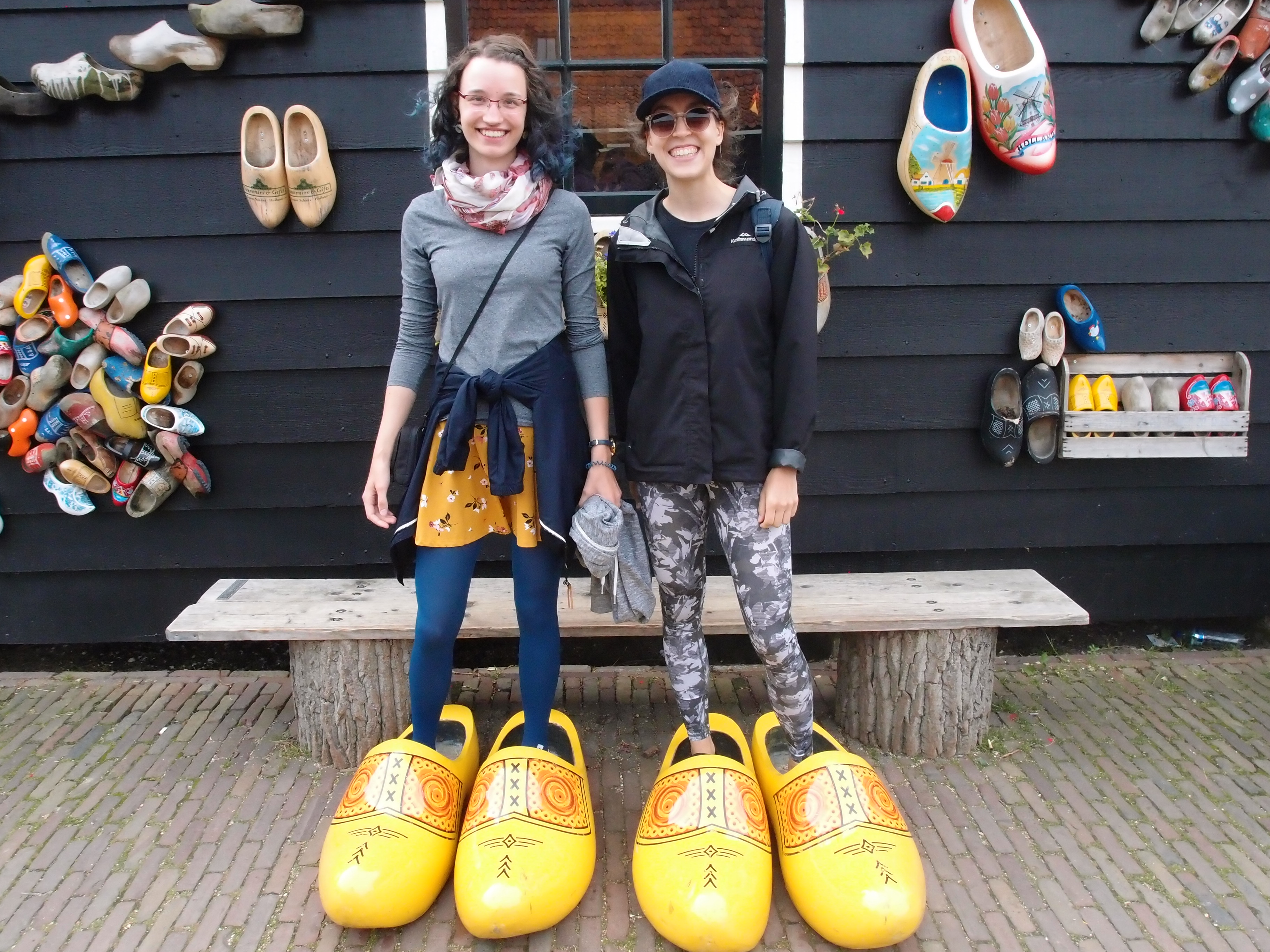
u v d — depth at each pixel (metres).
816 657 3.08
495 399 1.81
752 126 2.75
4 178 2.64
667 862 1.77
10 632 2.93
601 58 2.74
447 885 1.93
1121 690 2.76
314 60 2.60
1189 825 2.12
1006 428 2.77
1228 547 3.02
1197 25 2.64
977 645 2.37
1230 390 2.81
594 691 2.80
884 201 2.73
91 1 2.56
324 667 2.33
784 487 1.77
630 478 1.92
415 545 1.94
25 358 2.68
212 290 2.71
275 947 1.78
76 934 1.81
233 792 2.28
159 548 2.88
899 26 2.64
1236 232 2.80
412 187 2.66
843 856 1.76
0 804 2.22
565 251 1.84
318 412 2.80
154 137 2.63
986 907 1.86
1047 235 2.77
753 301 1.73
